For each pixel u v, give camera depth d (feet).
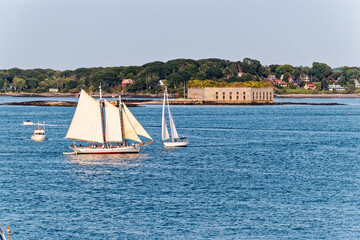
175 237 372.99
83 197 469.16
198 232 381.60
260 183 526.98
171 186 512.22
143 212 424.05
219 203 449.89
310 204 448.24
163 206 440.86
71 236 374.43
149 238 370.94
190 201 456.04
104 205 443.73
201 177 556.10
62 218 410.11
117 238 371.35
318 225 395.96
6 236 373.81
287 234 378.94
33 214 419.54
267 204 447.42
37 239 369.09
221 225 395.14
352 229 388.16
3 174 572.51
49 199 461.78
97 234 378.32
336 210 431.84
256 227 391.86
